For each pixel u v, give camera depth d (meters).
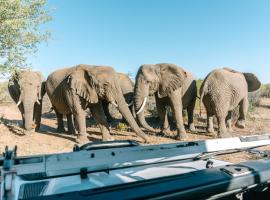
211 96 12.13
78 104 11.05
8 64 10.03
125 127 14.53
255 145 2.90
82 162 2.45
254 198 2.08
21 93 11.72
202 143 2.90
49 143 10.34
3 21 9.48
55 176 2.36
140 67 12.75
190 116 14.52
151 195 1.42
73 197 1.33
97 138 11.73
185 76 12.41
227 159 6.63
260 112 20.39
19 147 9.30
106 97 10.97
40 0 10.64
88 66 11.45
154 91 12.63
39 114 13.48
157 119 17.16
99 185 2.18
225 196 1.70
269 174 1.77
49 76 13.00
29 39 10.34
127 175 2.41
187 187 1.52
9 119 16.64
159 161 2.71
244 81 13.15
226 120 14.16
